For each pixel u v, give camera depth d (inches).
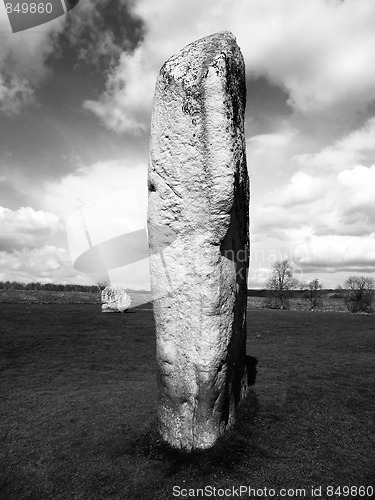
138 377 354.6
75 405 261.1
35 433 218.2
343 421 221.8
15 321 666.2
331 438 201.8
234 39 218.7
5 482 174.4
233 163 192.1
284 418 224.8
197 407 195.8
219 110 189.5
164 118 204.2
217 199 190.7
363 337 564.7
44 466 184.9
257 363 377.1
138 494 162.2
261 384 290.5
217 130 189.6
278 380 304.2
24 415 245.4
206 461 180.7
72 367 398.9
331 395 265.0
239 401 236.8
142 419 229.5
